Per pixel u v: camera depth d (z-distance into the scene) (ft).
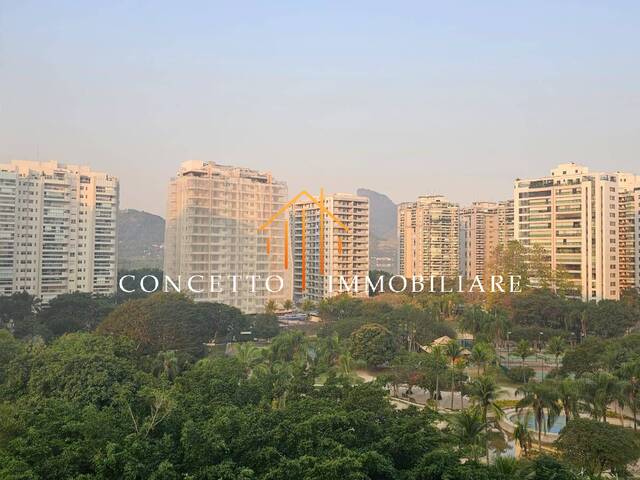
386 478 165.89
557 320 529.45
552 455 217.77
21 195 624.18
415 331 467.11
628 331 512.63
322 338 441.27
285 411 195.72
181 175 637.30
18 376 253.44
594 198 646.74
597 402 246.47
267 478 152.56
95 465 156.97
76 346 291.38
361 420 182.70
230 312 497.46
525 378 379.55
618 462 194.29
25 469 148.36
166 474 153.58
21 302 568.41
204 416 192.54
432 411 202.80
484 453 209.15
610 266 643.45
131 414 183.62
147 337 393.29
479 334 451.53
